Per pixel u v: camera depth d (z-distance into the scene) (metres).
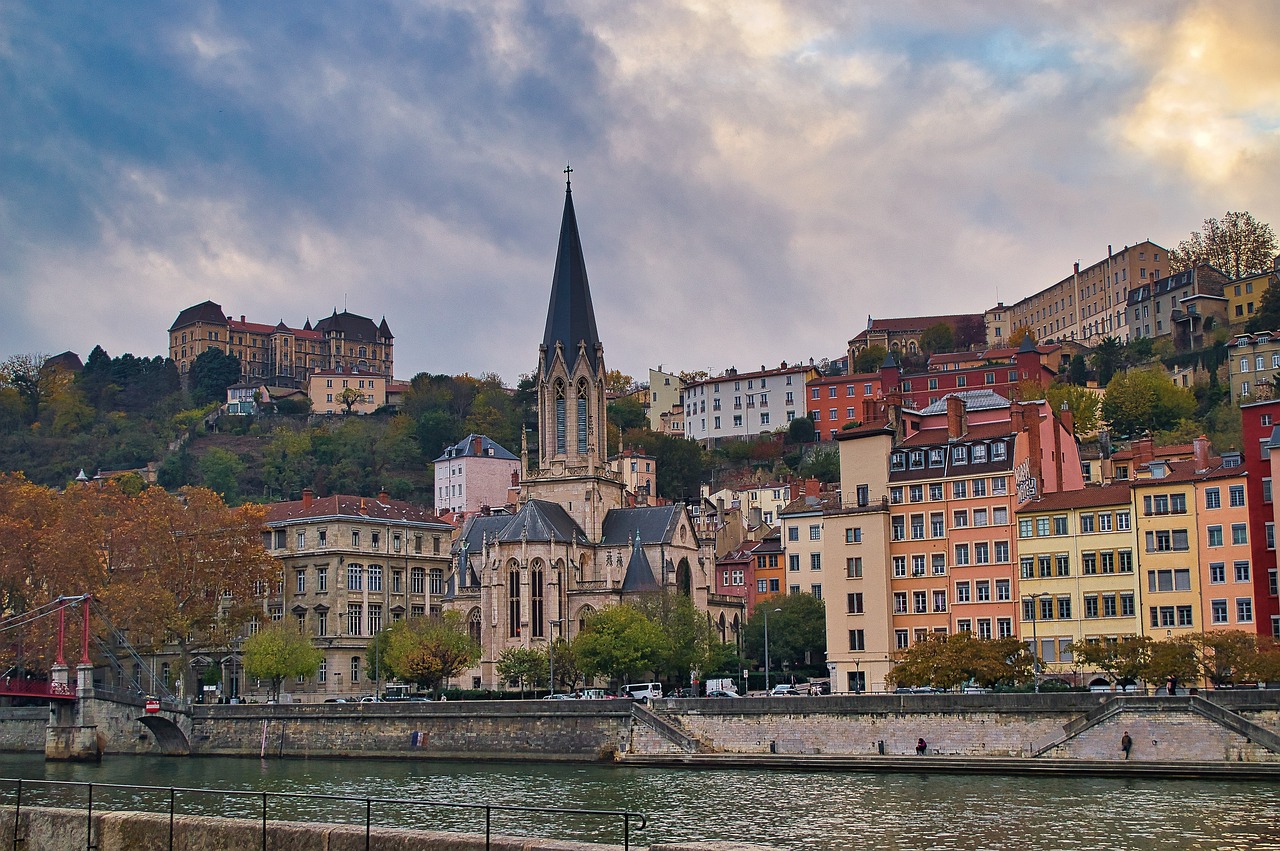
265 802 53.94
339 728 156.88
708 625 196.62
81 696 158.12
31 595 183.88
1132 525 151.12
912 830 91.94
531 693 182.62
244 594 194.00
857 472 171.00
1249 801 99.44
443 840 50.19
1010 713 122.44
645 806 105.12
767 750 133.88
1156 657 126.81
